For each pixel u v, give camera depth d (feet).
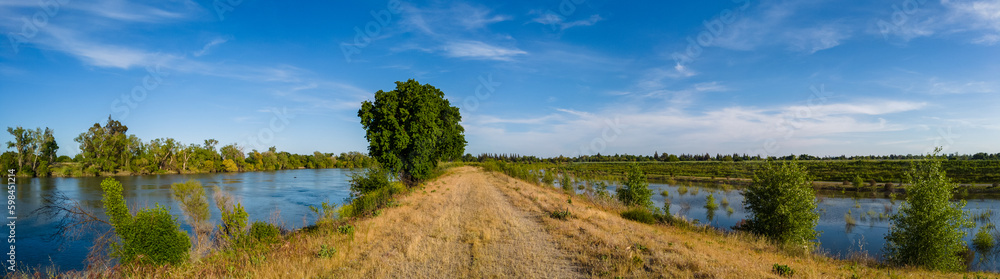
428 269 34.30
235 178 254.06
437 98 135.13
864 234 79.25
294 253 37.70
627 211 73.00
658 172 272.51
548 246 42.45
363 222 56.13
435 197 92.53
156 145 296.30
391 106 117.19
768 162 64.85
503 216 64.08
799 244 56.08
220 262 35.50
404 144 114.52
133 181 210.18
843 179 185.88
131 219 35.37
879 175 195.11
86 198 124.16
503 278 31.73
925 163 54.03
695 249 40.06
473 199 89.45
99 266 39.17
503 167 227.61
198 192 80.89
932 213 50.98
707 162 427.74
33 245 65.62
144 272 32.78
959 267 51.96
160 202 115.55
